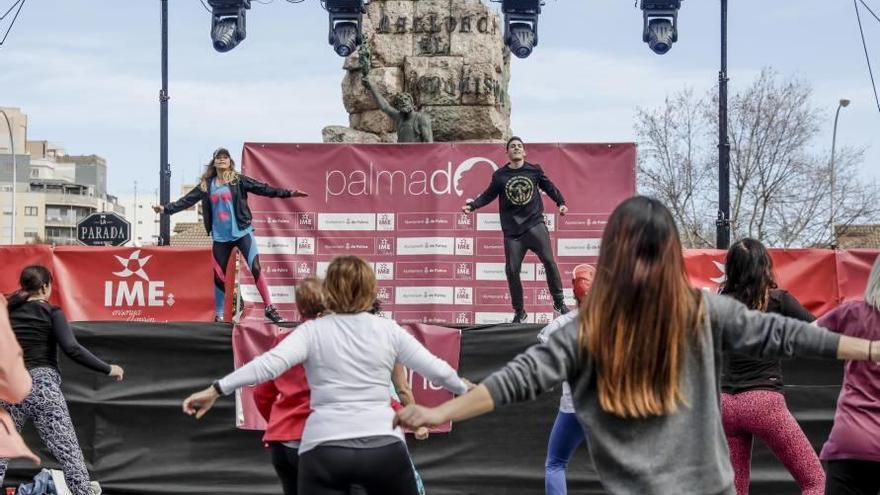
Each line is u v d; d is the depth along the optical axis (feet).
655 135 146.20
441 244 34.45
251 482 31.55
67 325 26.76
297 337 18.40
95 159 438.81
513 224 33.01
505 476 31.04
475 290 34.40
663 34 42.04
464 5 46.80
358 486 18.19
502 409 31.22
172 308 33.01
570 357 11.96
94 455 31.73
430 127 40.70
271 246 34.47
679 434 11.59
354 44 42.50
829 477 20.04
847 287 31.55
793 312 22.65
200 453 31.68
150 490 31.58
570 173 34.47
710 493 11.51
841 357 11.93
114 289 33.06
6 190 367.45
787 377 30.78
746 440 21.44
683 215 146.20
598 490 30.89
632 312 11.62
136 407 31.78
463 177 34.58
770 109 142.41
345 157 34.68
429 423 11.83
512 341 31.12
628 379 11.56
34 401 26.30
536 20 43.39
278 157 34.68
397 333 18.83
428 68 46.47
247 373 17.94
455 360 31.07
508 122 50.65
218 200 33.01
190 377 31.81
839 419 19.74
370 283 18.92
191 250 33.12
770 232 146.61
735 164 142.00
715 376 11.91
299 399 21.70
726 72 37.68
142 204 397.80
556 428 24.91
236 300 36.19
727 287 21.59
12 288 33.06
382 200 34.65
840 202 146.41
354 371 18.31
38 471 32.09
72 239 378.12
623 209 12.03
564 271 34.47
